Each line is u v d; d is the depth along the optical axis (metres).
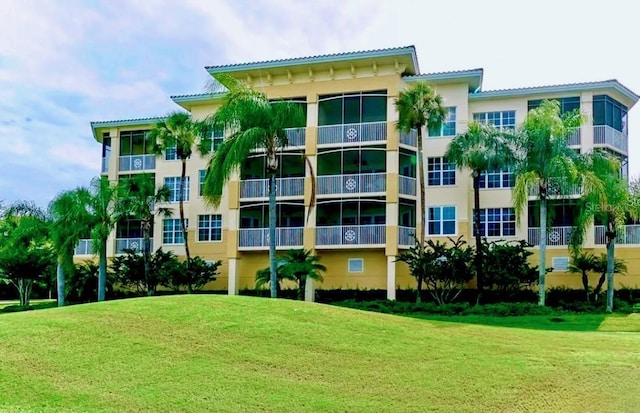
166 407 11.45
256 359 14.44
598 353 16.70
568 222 38.47
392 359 15.10
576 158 32.41
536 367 14.92
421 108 35.34
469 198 39.38
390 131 38.72
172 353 14.40
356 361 14.79
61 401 11.38
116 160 48.44
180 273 39.72
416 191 39.69
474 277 36.59
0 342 14.20
